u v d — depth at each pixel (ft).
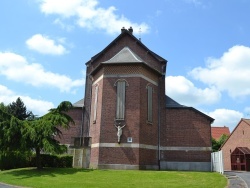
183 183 59.21
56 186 56.70
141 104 90.53
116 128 88.53
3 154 83.10
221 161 83.25
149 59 105.91
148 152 90.53
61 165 92.38
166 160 96.12
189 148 97.04
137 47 107.45
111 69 93.91
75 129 104.99
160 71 104.27
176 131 98.58
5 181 67.72
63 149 80.74
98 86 97.04
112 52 108.78
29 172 77.25
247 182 62.75
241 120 149.28
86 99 107.55
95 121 94.22
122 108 89.86
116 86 92.17
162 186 55.77
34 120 84.38
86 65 111.24
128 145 86.74
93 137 93.50
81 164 92.32
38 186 57.77
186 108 100.17
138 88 90.99
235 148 144.87
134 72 92.58
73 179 65.26
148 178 65.51
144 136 89.76
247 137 142.72
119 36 108.06
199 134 98.02
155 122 96.53
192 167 95.55
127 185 57.11
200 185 56.59
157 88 101.19
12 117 79.05
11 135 77.92
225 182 60.70
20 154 90.58
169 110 100.53
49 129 78.48
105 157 86.63
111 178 65.82
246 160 135.33
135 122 88.28
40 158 87.66
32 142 79.92
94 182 61.00
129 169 84.58
